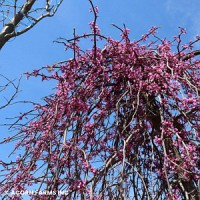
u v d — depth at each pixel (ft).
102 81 11.43
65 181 9.55
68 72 11.25
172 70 10.52
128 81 11.09
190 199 9.31
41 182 9.53
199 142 9.68
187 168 8.98
